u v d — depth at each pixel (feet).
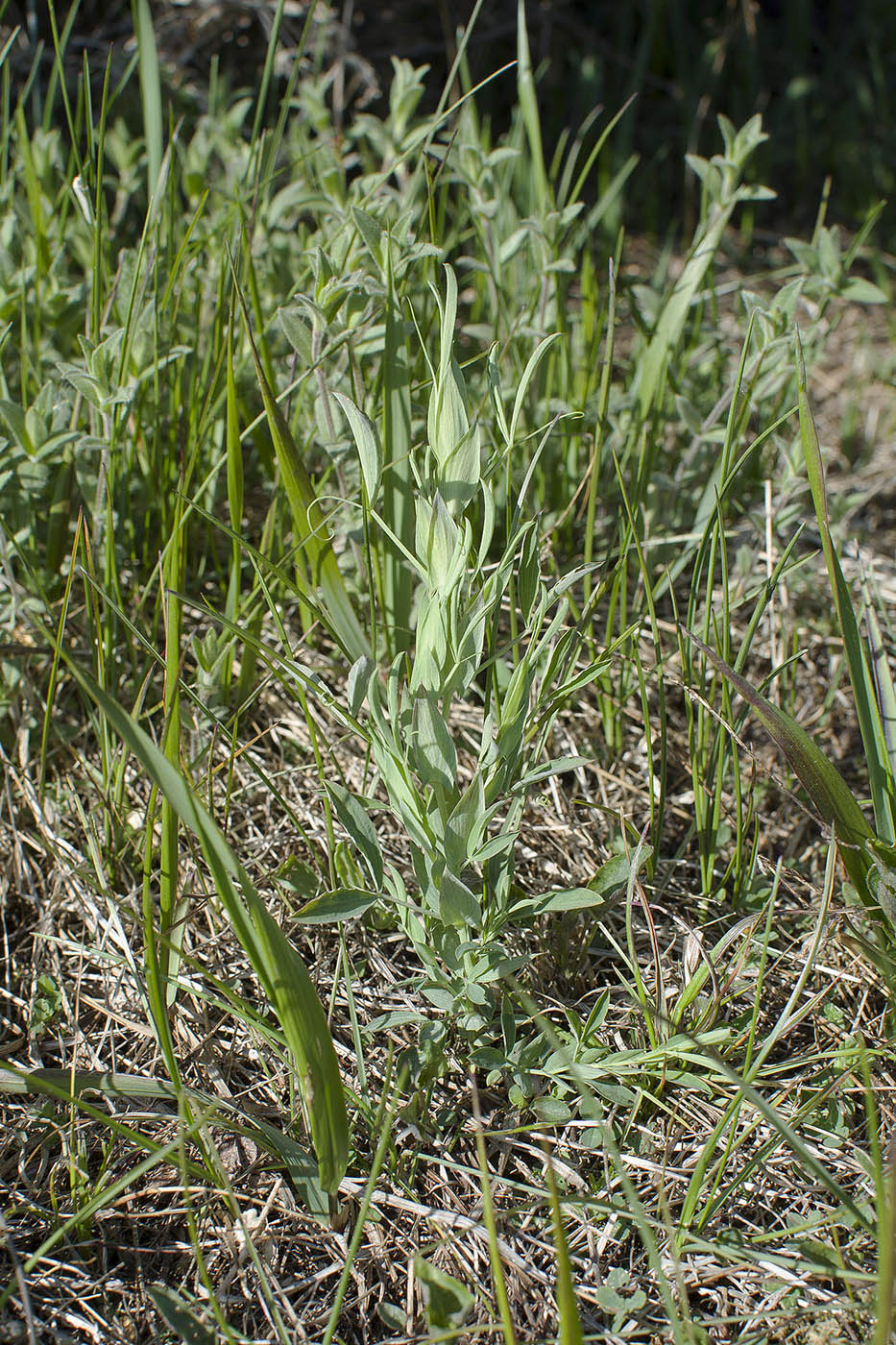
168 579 5.93
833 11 20.04
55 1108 5.65
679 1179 5.40
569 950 6.40
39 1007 6.11
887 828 6.21
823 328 8.78
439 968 5.42
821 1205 5.33
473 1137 5.56
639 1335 4.87
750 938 5.62
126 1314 4.97
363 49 16.17
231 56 15.47
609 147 16.79
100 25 14.70
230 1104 5.40
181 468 7.94
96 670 7.02
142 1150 5.45
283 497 7.76
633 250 15.72
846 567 9.44
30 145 8.58
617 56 17.99
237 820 7.04
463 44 6.96
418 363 8.20
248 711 7.48
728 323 13.46
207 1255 5.15
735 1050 5.81
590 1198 5.30
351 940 6.41
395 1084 5.64
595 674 5.58
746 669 8.41
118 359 7.32
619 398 8.96
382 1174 5.35
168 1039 4.82
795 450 7.92
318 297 6.07
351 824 5.34
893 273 15.34
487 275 9.43
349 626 6.66
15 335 8.25
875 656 6.39
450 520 4.48
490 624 5.79
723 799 7.39
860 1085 5.75
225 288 7.41
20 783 6.95
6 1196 5.35
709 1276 5.03
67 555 8.14
